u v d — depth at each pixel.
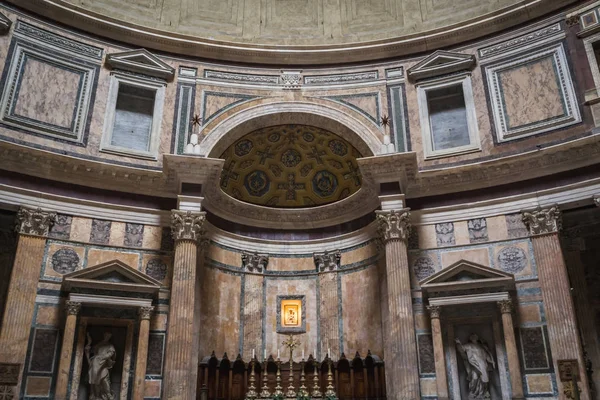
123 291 15.67
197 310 17.12
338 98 19.83
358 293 18.75
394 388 14.95
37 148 16.12
